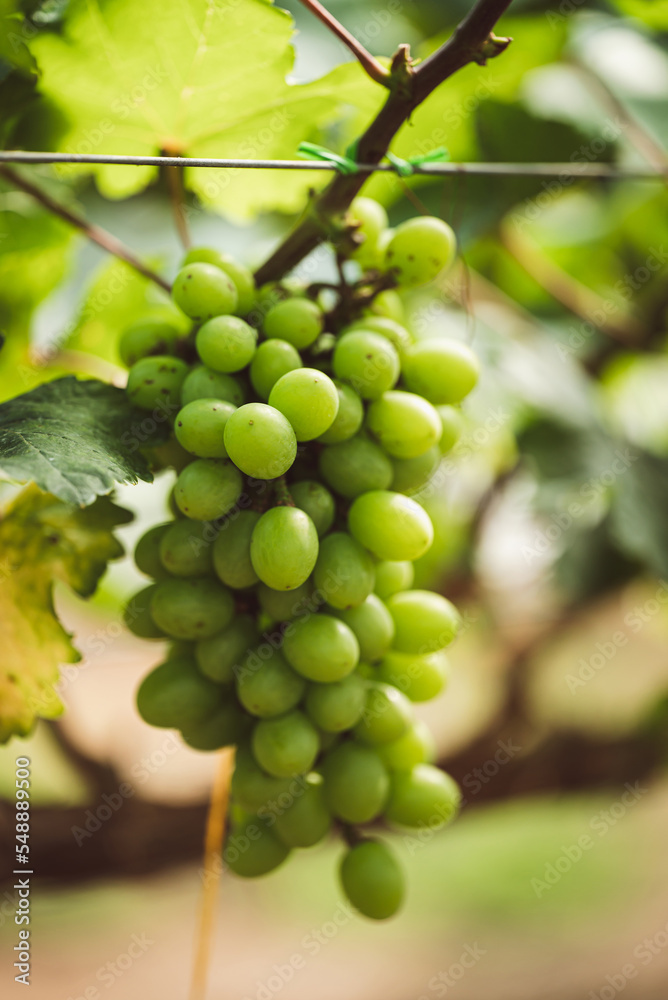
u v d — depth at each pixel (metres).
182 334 0.48
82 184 0.63
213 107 0.50
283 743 0.46
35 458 0.44
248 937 1.13
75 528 0.48
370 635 0.46
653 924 1.08
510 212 0.67
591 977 0.97
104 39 0.48
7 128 0.50
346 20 0.63
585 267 0.85
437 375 0.47
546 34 0.60
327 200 0.47
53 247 0.57
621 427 0.72
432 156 0.48
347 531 0.47
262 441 0.43
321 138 0.56
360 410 0.46
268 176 0.54
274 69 0.49
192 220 0.65
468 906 1.22
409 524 0.46
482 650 0.89
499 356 0.67
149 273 0.53
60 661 0.49
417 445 0.46
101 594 0.73
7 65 0.48
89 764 0.67
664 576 0.64
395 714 0.47
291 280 0.49
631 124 0.67
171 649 0.48
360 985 1.03
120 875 0.65
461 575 0.79
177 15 0.47
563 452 0.66
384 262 0.48
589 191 0.80
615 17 0.70
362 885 0.48
